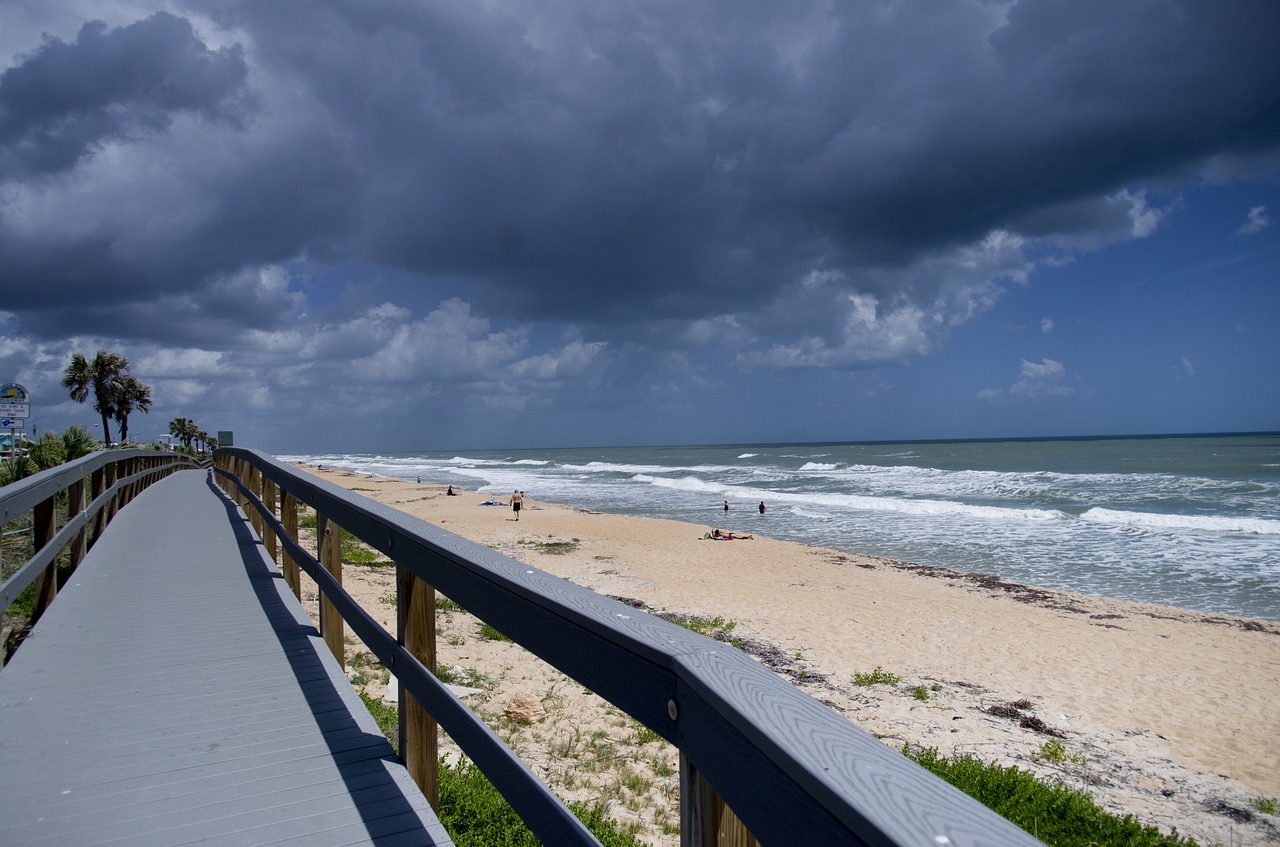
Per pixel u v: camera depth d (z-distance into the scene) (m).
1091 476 52.09
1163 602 17.62
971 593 17.94
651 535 28.39
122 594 5.32
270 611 4.87
